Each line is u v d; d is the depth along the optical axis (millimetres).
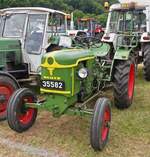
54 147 4730
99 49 6527
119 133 5219
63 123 5684
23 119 5086
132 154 4535
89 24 19172
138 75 9930
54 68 4750
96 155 4488
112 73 6262
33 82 7223
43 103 4922
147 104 6809
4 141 4941
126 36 7926
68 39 7512
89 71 5418
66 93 4750
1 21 7652
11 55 6973
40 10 7434
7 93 5824
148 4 9242
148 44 9109
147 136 5113
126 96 6230
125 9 9156
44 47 7453
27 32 7391
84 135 5152
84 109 4887
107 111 4715
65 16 8570
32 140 4973
